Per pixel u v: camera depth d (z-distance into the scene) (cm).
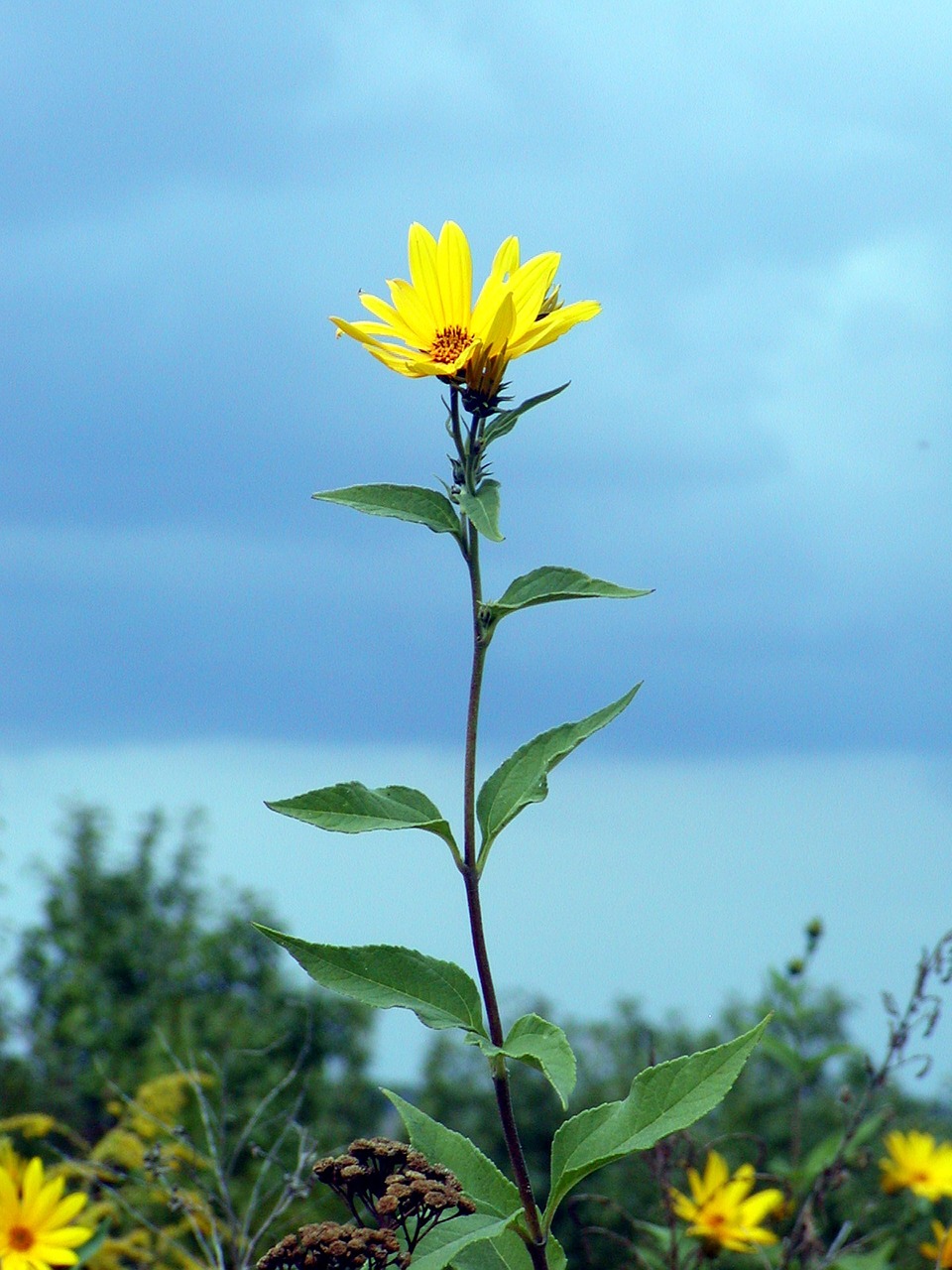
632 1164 507
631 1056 749
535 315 231
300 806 220
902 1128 568
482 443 226
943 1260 433
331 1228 228
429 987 225
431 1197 229
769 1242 416
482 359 224
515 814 224
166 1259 430
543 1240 226
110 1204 438
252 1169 473
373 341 226
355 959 224
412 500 226
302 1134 376
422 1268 219
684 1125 224
